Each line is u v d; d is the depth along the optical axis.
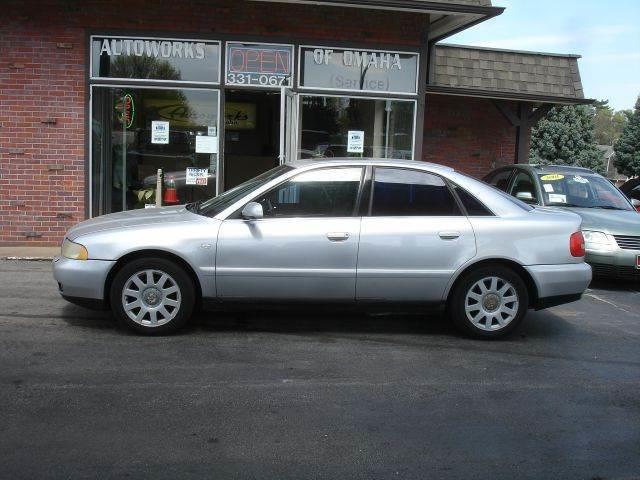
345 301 5.57
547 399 4.43
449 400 4.36
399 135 10.38
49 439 3.62
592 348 5.65
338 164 5.70
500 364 5.14
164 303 5.47
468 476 3.36
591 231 8.27
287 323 6.08
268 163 11.46
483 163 14.08
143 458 3.45
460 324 5.71
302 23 9.88
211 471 3.33
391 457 3.54
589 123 25.45
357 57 10.09
